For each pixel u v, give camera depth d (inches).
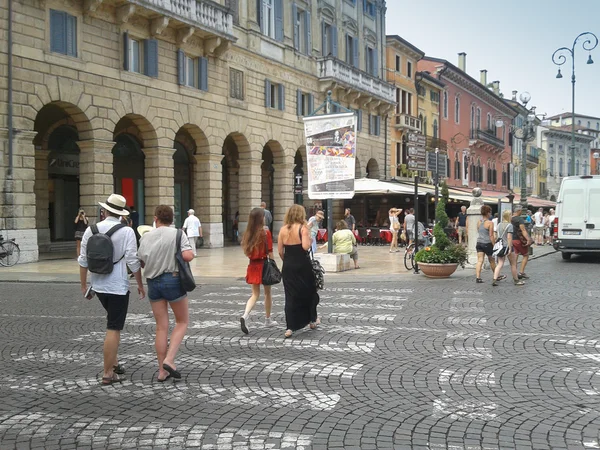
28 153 748.6
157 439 181.2
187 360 275.7
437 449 172.7
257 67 1163.3
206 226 1064.2
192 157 1198.3
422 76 1866.4
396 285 552.1
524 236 575.5
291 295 326.6
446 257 600.7
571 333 331.3
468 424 192.7
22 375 252.4
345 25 1480.1
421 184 1673.2
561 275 636.1
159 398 220.5
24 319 381.1
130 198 1050.1
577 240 812.0
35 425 194.1
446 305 429.1
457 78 2138.3
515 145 2861.7
